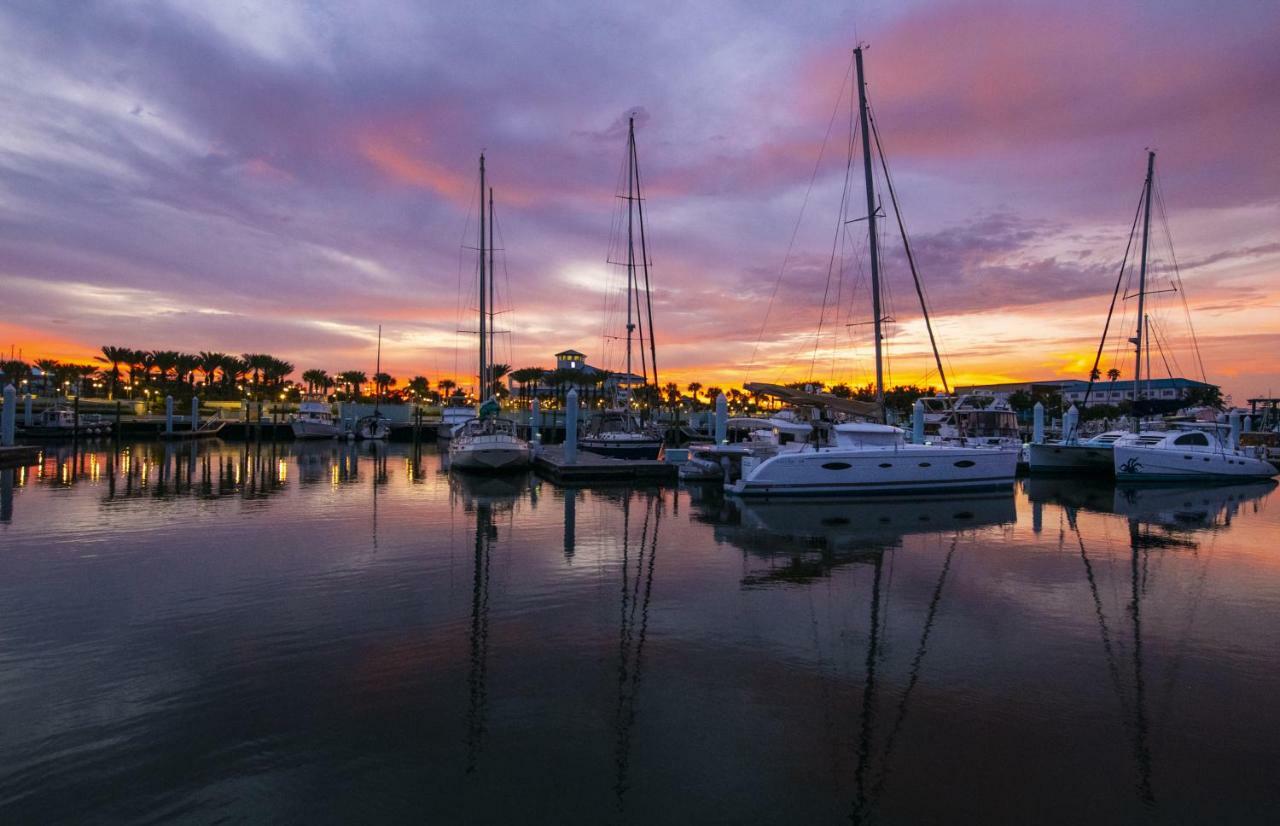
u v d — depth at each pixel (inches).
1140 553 469.4
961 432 1248.8
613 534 536.7
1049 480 1006.4
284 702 225.5
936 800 172.9
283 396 3444.9
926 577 400.8
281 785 177.5
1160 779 182.5
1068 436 1191.6
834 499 742.5
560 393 3270.2
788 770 186.9
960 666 262.2
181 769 184.2
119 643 279.3
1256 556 460.8
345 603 340.2
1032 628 308.3
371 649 275.6
